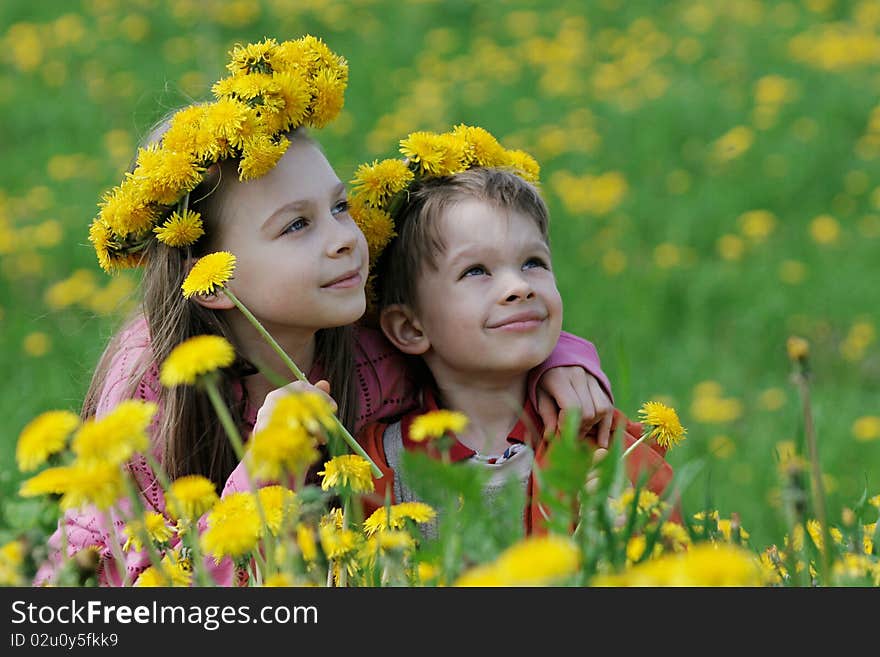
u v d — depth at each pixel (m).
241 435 4.43
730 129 13.31
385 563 3.26
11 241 10.63
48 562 3.86
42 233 10.73
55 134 13.70
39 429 2.92
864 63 14.86
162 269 4.33
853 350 9.31
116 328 5.64
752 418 8.30
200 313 4.33
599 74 14.92
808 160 12.42
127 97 14.45
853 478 7.25
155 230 4.24
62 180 12.30
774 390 8.44
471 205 4.44
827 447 7.50
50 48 16.12
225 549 3.02
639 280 10.19
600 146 13.05
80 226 11.16
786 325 9.80
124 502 4.25
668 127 13.32
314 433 3.15
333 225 4.27
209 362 2.91
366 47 16.27
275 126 4.20
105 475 2.91
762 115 13.29
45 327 9.41
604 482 2.91
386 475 4.44
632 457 4.46
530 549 2.24
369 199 4.57
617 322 9.52
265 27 16.72
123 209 4.22
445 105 13.98
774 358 9.40
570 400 4.51
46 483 2.89
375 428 4.65
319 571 3.15
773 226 11.15
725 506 6.50
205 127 4.14
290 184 4.21
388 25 17.08
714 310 10.12
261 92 4.20
